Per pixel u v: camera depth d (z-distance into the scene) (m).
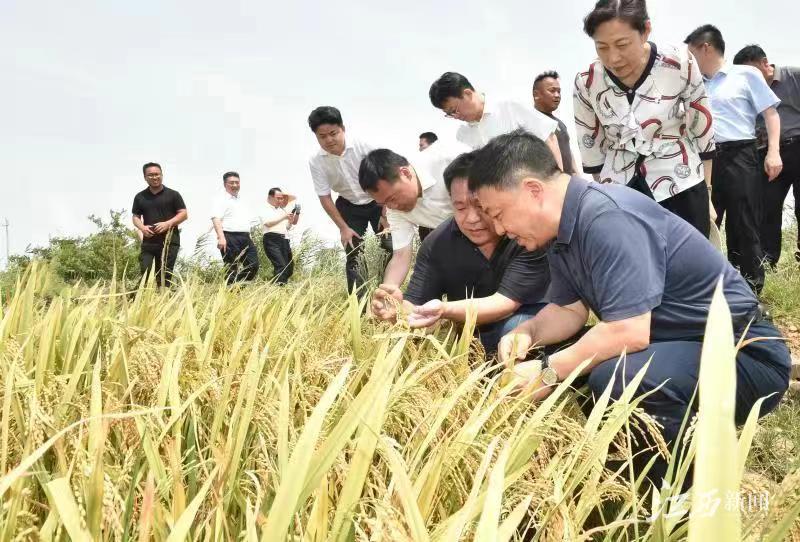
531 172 2.50
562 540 1.40
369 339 3.00
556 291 2.99
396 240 4.73
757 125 6.41
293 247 6.42
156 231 8.69
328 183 6.50
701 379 0.82
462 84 5.03
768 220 6.52
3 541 1.30
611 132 4.24
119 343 2.33
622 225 2.44
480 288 3.81
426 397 2.00
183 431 1.99
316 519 1.39
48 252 10.02
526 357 3.05
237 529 1.61
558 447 1.96
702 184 4.21
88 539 1.17
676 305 2.54
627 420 1.78
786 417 3.46
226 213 9.73
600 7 3.70
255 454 1.77
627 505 1.65
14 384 1.80
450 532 1.19
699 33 5.65
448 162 4.43
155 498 1.49
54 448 1.67
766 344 2.54
